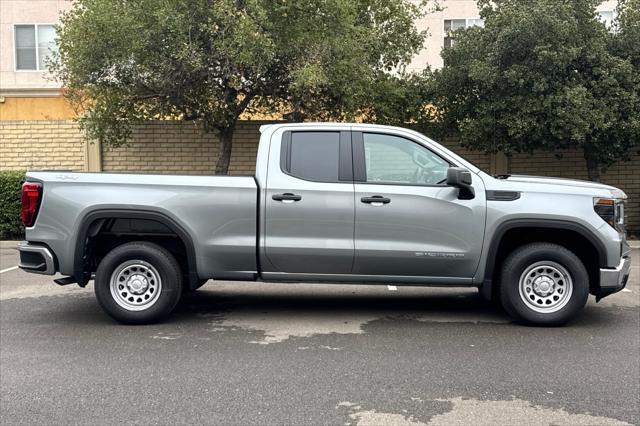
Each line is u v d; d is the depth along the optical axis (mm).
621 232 6238
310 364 5082
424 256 6086
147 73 11258
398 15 12977
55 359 5230
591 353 5383
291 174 6203
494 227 6035
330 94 12047
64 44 11594
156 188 6160
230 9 10172
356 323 6461
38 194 6180
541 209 5996
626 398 4344
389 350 5473
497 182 6129
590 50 11617
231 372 4891
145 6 10492
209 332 6098
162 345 5641
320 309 7133
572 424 3914
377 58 12789
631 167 14344
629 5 12094
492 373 4859
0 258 11250
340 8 10789
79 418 4012
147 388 4543
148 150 14453
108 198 6133
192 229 6160
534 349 5496
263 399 4320
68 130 14406
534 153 14406
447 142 14469
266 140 6312
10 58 18984
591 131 11539
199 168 14492
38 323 6465
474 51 12383
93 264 6535
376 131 6289
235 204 6156
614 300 7562
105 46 10898
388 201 6070
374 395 4395
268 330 6176
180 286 6348
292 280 6301
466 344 5656
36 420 3980
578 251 6500
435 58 18672
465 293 8094
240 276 6301
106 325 6367
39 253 6164
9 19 18969
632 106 11500
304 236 6145
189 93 11570
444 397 4359
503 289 6211
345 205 6090
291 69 11062
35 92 14383
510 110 11844
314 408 4160
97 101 12359
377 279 6234
